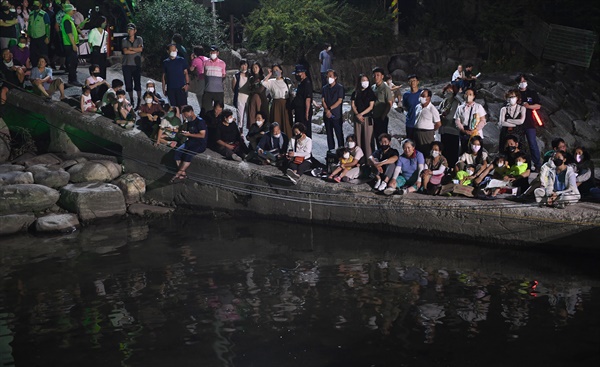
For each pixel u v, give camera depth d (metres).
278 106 12.98
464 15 22.41
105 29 15.31
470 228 10.62
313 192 11.99
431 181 11.24
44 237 11.62
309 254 10.16
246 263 9.75
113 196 12.80
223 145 13.02
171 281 9.00
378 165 11.42
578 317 7.40
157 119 13.87
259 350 6.78
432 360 6.45
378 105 12.10
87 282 9.06
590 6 23.20
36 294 8.63
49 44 16.48
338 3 21.45
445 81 19.72
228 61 18.38
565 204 9.91
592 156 17.11
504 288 8.42
